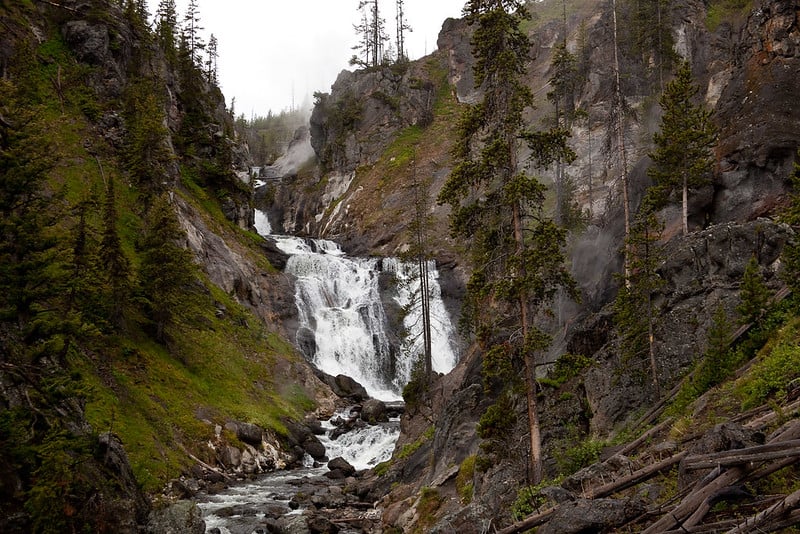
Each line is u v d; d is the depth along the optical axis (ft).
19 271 61.36
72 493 59.11
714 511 32.09
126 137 179.42
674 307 76.13
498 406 63.67
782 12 103.50
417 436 115.24
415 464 95.45
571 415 71.87
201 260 177.06
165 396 116.06
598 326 86.79
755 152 92.43
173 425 110.01
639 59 201.46
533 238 61.41
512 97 63.21
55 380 60.75
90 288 97.40
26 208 66.18
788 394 43.29
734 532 28.81
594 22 274.16
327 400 159.84
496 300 62.28
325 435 140.97
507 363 61.72
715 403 51.29
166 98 217.97
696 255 79.20
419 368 137.90
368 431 135.13
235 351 153.48
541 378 76.38
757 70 103.76
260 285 197.77
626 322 75.15
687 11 204.13
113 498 65.57
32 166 63.41
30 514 53.72
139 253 138.41
